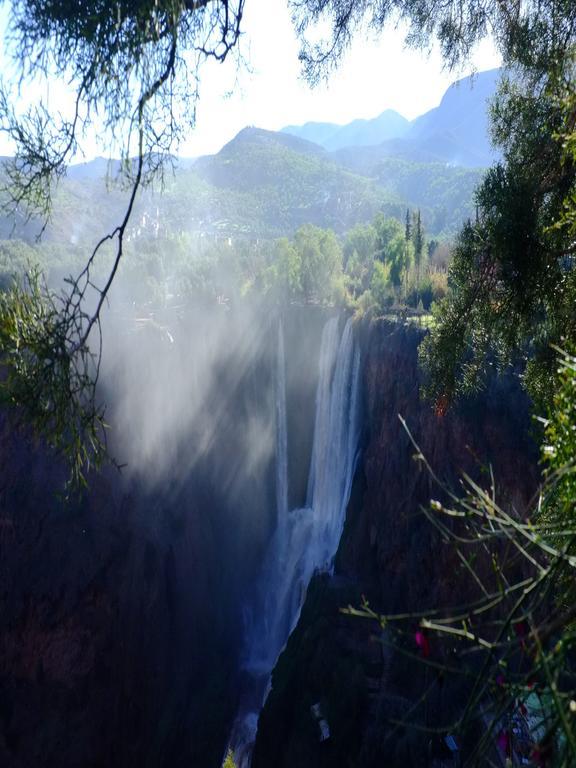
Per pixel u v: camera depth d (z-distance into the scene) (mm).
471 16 6848
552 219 5910
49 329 3500
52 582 41344
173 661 44969
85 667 41219
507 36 6758
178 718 41500
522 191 6227
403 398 34875
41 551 41312
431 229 148500
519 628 2387
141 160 3561
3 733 38812
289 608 47625
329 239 53781
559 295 6148
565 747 1916
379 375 38719
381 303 43000
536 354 6617
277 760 30516
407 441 33469
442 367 7453
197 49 3910
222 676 44250
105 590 43031
